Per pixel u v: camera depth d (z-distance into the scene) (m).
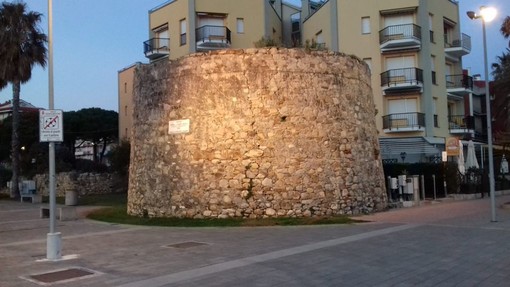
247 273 8.41
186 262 9.61
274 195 16.92
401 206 21.27
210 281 7.88
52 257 10.38
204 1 43.81
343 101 18.25
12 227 17.56
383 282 7.62
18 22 36.16
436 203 23.36
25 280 8.41
